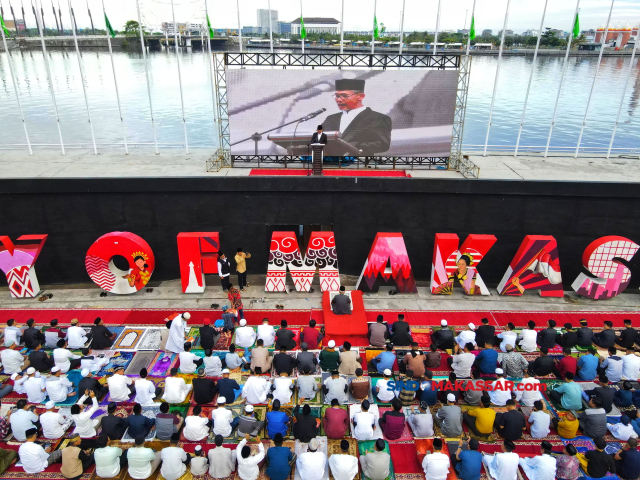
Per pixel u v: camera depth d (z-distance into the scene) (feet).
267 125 57.21
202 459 28.78
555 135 88.94
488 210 51.83
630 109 106.01
